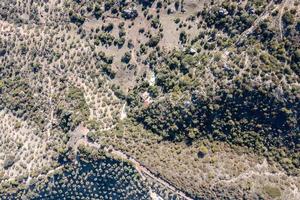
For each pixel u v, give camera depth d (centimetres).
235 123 9762
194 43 10300
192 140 10194
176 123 10231
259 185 9488
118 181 10475
